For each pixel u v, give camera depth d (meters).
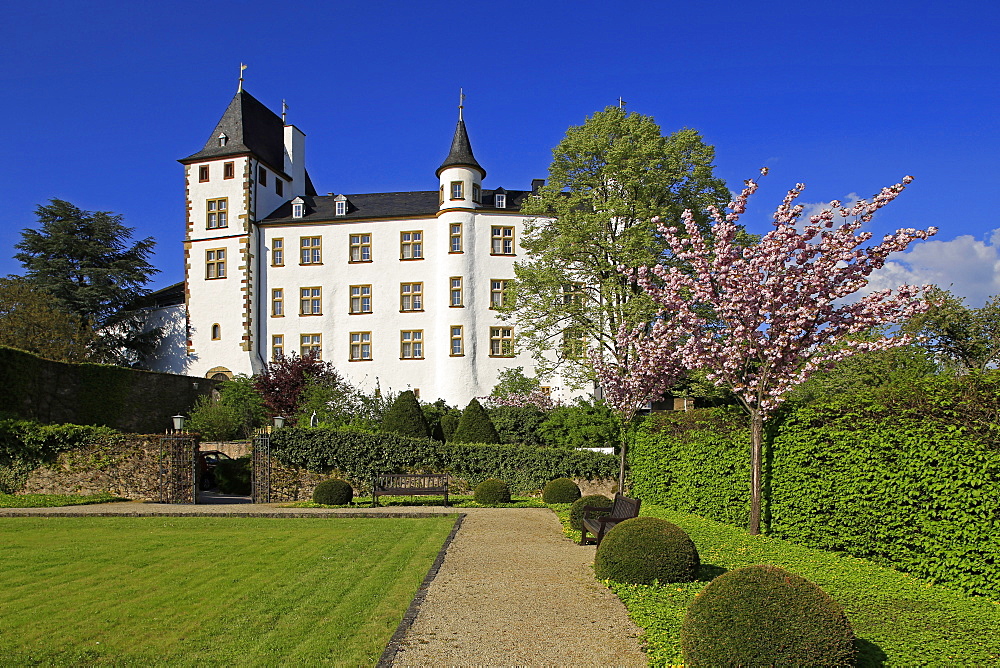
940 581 8.32
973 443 7.90
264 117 44.56
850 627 5.49
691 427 15.92
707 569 9.27
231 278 40.38
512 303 28.72
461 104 40.38
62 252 43.56
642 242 25.12
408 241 40.09
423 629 6.88
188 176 41.50
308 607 7.78
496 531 13.51
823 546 10.75
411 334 39.50
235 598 8.20
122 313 42.38
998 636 6.39
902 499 8.95
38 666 6.05
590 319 27.53
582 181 28.36
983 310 20.20
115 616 7.48
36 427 20.44
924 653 5.97
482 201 41.22
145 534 13.21
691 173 27.27
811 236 11.74
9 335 35.75
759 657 5.27
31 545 11.95
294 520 15.37
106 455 20.31
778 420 12.11
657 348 17.06
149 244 46.75
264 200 42.38
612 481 22.11
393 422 26.30
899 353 19.25
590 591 8.35
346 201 41.66
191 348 40.44
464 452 22.09
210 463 25.70
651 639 6.38
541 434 26.62
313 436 21.14
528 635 6.67
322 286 40.50
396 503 19.28
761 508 12.65
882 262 11.55
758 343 11.86
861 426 9.87
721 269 12.20
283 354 39.88
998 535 7.59
